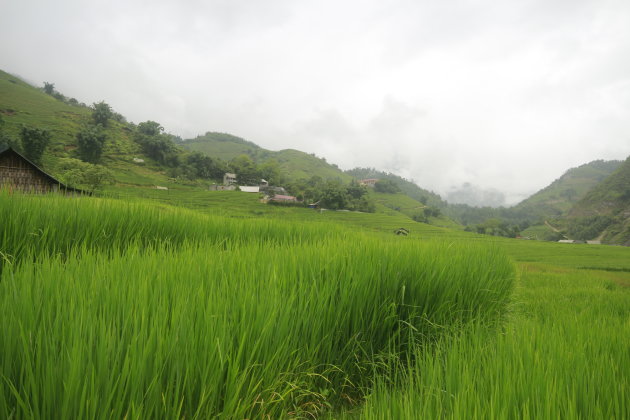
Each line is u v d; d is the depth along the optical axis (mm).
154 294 2559
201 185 158000
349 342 3352
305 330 2936
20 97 185750
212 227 8547
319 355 3135
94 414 1594
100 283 2658
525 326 3609
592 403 2117
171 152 175875
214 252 4531
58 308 2137
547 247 81125
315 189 156125
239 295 2766
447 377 2277
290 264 3953
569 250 73562
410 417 1929
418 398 2180
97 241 5902
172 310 2305
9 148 31469
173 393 1969
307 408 2766
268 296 2859
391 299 4035
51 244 5281
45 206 5902
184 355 2033
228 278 3332
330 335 3205
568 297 12297
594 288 15312
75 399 1616
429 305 4355
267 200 113250
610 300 11336
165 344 2006
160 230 7305
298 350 2824
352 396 3299
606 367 2611
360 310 3562
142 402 1710
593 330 3779
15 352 1839
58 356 1793
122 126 192000
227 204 87625
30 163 32188
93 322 2082
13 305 2131
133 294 2518
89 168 66500
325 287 3434
